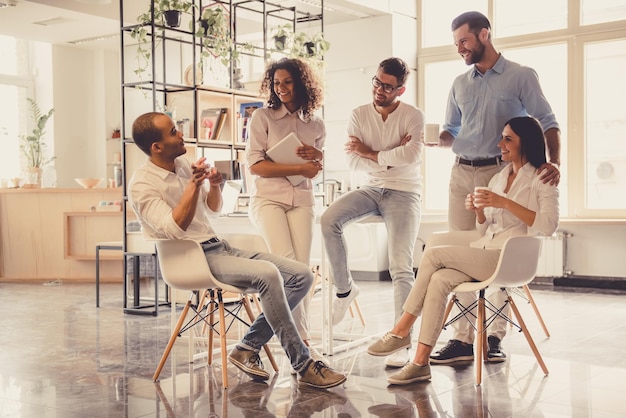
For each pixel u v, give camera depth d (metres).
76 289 7.89
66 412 3.06
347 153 4.04
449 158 8.51
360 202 3.94
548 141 3.86
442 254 3.44
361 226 8.38
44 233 8.77
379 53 8.39
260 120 3.71
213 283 3.29
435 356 3.89
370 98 8.47
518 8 8.03
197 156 6.18
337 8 8.04
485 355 3.88
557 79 7.84
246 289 3.37
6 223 8.91
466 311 3.71
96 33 9.23
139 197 3.28
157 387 3.48
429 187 8.64
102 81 10.44
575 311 5.87
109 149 10.48
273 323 3.32
